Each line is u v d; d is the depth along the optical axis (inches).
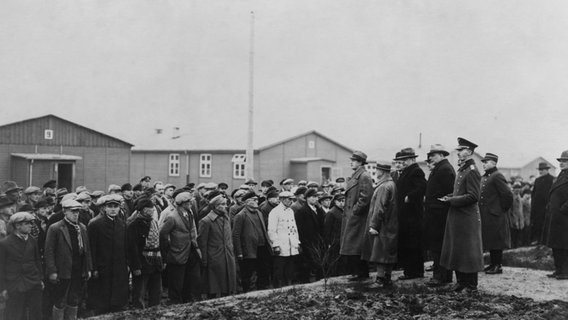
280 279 468.4
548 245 420.2
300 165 1485.0
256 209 461.4
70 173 1203.2
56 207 458.9
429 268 482.0
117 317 331.6
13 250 316.2
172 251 392.2
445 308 307.4
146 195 478.0
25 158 1092.5
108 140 1248.2
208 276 414.3
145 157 1625.2
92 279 373.7
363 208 404.8
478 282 403.5
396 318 290.2
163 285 464.8
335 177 1558.8
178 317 313.3
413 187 411.8
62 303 347.3
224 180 1485.0
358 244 411.5
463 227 354.9
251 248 450.3
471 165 357.7
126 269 381.1
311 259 494.9
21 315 321.1
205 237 414.0
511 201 439.2
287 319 296.2
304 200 510.3
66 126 1181.1
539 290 373.4
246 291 459.5
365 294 357.7
